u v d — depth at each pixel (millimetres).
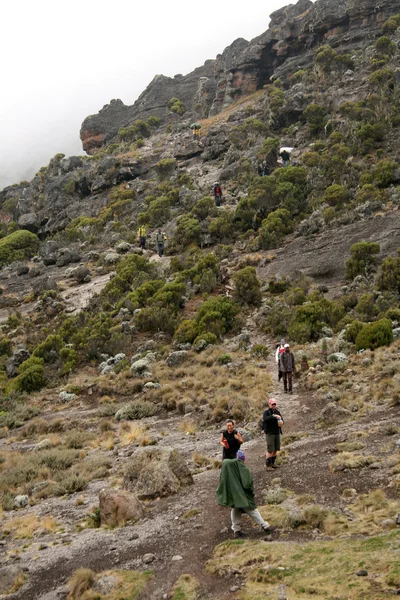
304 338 23219
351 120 48375
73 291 39406
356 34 66625
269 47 82000
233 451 9438
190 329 26844
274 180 42188
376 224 32219
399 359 17219
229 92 83875
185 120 92875
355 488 8398
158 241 41031
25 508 11562
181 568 7059
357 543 6488
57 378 26359
